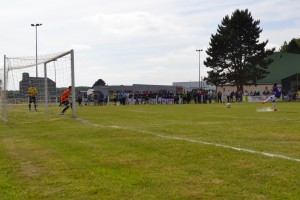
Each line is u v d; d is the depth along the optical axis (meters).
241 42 76.56
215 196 6.04
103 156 9.52
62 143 12.12
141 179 7.13
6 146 11.97
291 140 11.77
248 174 7.26
